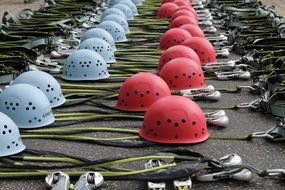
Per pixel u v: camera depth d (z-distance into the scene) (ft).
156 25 16.06
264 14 16.20
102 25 14.02
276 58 11.00
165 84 9.01
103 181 6.66
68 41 13.41
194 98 9.49
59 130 8.23
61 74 11.05
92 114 8.90
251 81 10.64
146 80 8.90
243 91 10.04
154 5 19.97
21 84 8.46
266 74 10.48
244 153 7.51
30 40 13.10
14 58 11.42
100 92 9.91
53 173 6.61
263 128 8.32
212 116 8.46
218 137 7.98
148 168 6.79
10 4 27.32
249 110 9.11
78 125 8.62
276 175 6.65
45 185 6.66
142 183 6.69
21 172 6.91
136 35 14.89
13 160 7.31
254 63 11.07
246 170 6.72
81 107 9.36
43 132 8.19
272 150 7.59
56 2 19.44
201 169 6.55
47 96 9.15
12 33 14.06
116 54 12.62
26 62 11.18
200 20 16.70
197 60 10.61
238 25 15.33
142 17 17.60
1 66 10.81
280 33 13.58
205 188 6.61
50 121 8.52
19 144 7.53
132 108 8.88
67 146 7.84
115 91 9.91
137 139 7.91
